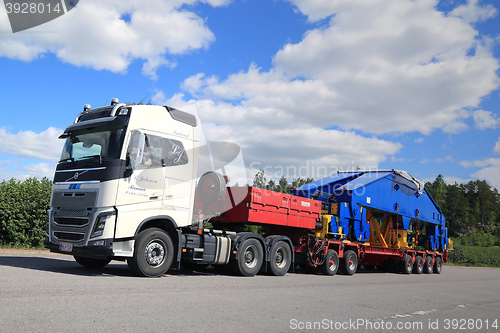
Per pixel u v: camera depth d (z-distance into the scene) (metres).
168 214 8.85
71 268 9.17
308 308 6.13
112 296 5.75
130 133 8.27
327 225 14.11
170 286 7.32
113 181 7.95
